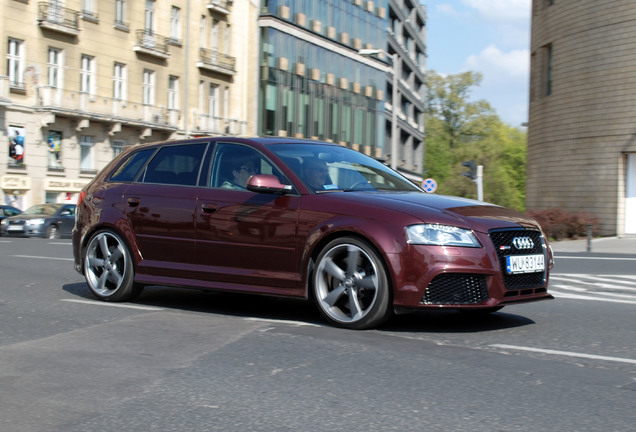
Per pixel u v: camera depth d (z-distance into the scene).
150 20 42.59
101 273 7.67
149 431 3.52
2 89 34.19
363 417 3.71
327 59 51.69
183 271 6.95
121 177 7.65
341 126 53.53
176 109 43.75
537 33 32.41
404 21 75.38
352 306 5.98
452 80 85.44
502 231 5.96
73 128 38.19
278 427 3.56
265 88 46.06
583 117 28.67
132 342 5.41
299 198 6.36
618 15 27.12
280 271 6.39
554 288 10.01
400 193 6.50
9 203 35.12
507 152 86.06
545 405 3.93
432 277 5.67
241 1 48.47
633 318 6.98
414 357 4.99
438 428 3.55
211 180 6.96
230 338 5.54
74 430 3.54
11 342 5.45
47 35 36.28
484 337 5.82
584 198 28.72
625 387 4.30
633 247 22.56
